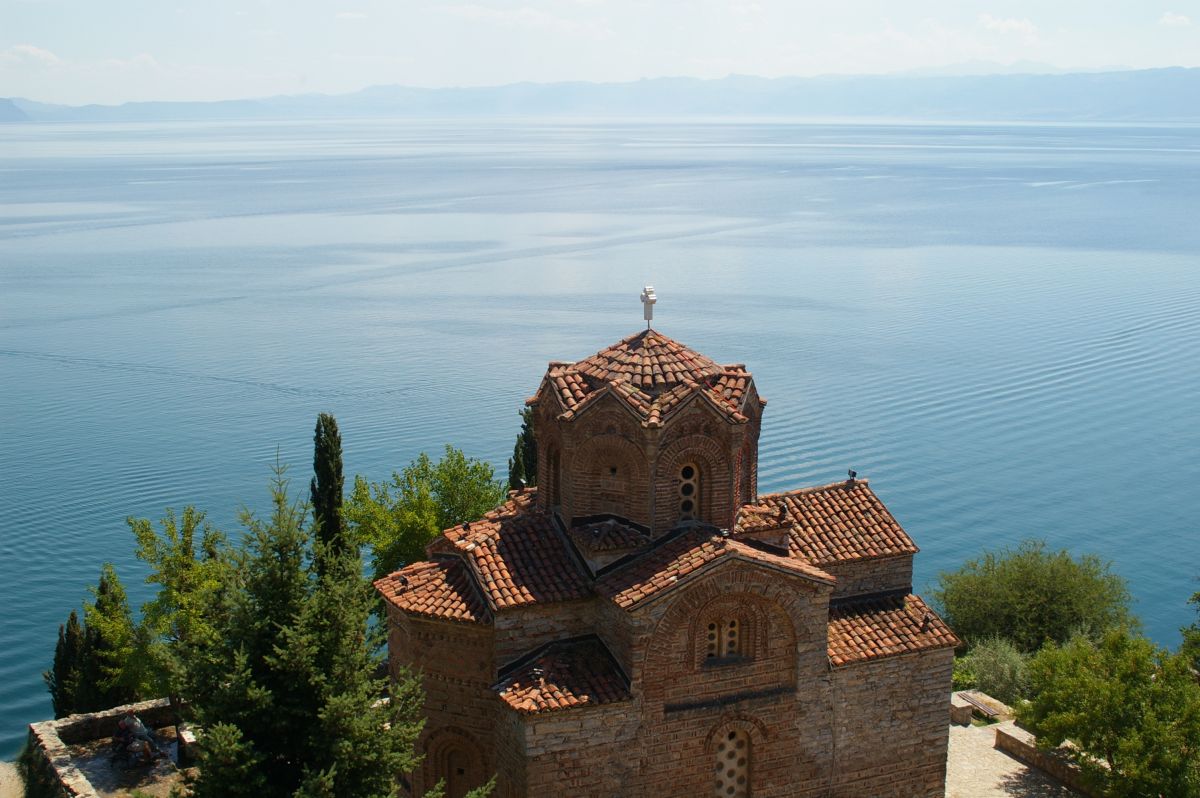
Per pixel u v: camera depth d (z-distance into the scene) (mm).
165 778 45688
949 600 66188
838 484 43469
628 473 38312
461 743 38031
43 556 84875
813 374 130250
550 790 35719
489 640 37062
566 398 38812
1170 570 85125
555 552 38812
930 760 40625
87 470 103188
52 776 46125
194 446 109875
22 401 126625
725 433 38406
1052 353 140375
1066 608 63125
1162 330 151625
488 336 152500
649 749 36562
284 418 118438
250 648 31797
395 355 143625
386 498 60156
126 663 50906
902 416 115438
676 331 152125
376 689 33344
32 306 178250
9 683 67562
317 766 31062
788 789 38688
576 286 188250
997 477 100250
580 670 36562
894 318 160000
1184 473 102000
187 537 50812
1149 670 42250
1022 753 46688
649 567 37000
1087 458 105125
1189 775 39938
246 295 186000
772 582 36875
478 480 60219
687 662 36562
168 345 151500
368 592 36531
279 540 32469
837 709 38875
